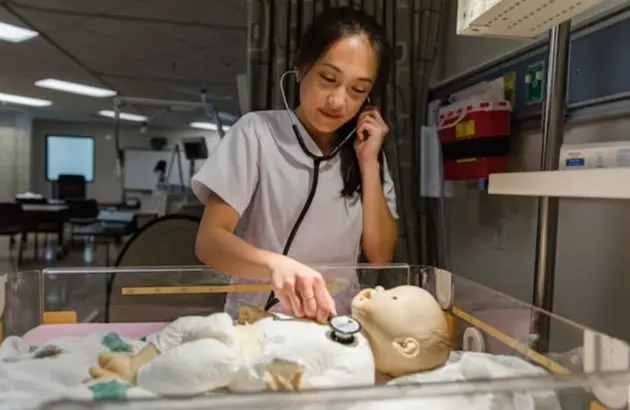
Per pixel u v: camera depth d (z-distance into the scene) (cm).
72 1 328
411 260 189
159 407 48
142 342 87
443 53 200
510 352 87
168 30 388
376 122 119
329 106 103
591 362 66
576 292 130
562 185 83
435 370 79
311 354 70
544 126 109
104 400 48
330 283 104
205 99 647
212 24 371
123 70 540
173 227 191
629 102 112
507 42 159
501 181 102
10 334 98
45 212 638
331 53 100
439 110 181
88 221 691
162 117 909
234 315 101
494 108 152
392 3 186
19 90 682
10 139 982
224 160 111
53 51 462
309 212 115
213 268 106
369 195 119
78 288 112
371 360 72
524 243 152
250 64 185
